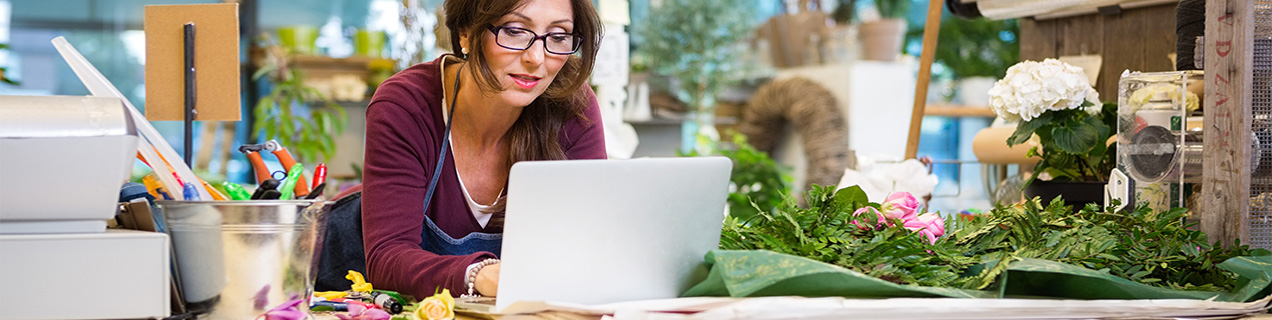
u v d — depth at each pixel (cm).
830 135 735
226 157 566
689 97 732
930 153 749
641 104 609
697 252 109
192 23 136
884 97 737
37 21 612
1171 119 144
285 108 493
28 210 90
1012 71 185
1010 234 125
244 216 97
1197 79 143
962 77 813
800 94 746
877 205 120
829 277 97
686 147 723
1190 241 120
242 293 98
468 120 155
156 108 137
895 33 740
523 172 96
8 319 90
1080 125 177
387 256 129
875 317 94
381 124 141
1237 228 131
